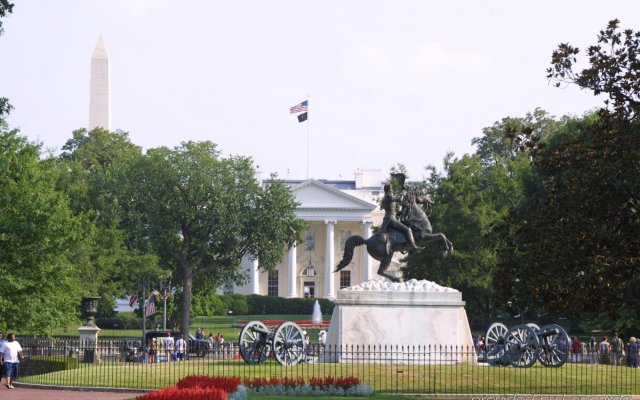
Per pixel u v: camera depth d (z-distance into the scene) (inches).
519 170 4114.2
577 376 1614.2
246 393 1323.8
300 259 6973.4
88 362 2298.2
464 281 3668.8
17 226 2329.0
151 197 4097.0
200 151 4175.7
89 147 6136.8
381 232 1817.2
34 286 2391.7
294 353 1777.8
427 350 1760.6
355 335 1760.6
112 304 4037.9
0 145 2420.0
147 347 2527.1
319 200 6707.7
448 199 3816.4
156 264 4121.6
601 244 1310.3
